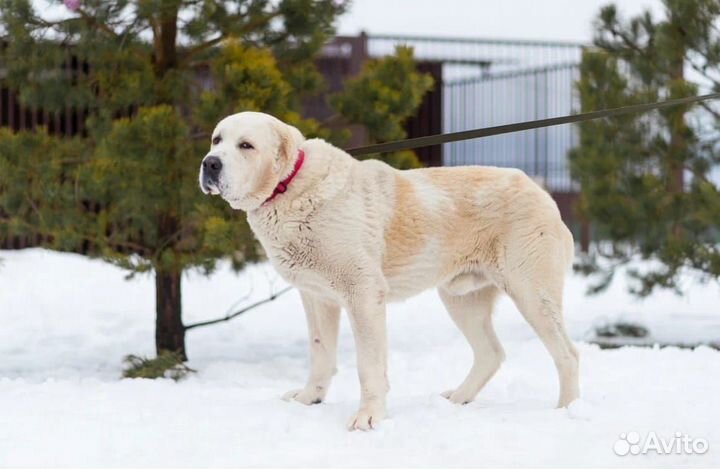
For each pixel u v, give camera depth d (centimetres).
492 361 638
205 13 792
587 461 470
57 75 820
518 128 628
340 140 848
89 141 834
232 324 1062
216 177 545
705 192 940
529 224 595
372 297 566
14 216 825
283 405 601
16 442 511
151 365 784
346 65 1512
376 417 547
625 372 758
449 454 482
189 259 801
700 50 966
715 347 915
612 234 998
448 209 596
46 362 875
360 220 570
